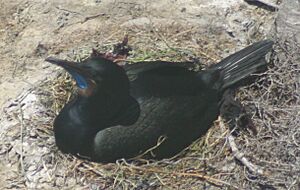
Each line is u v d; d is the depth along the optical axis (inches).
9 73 373.1
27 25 394.9
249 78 353.4
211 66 352.2
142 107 323.9
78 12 399.9
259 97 349.4
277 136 332.5
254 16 398.0
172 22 393.4
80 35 388.5
